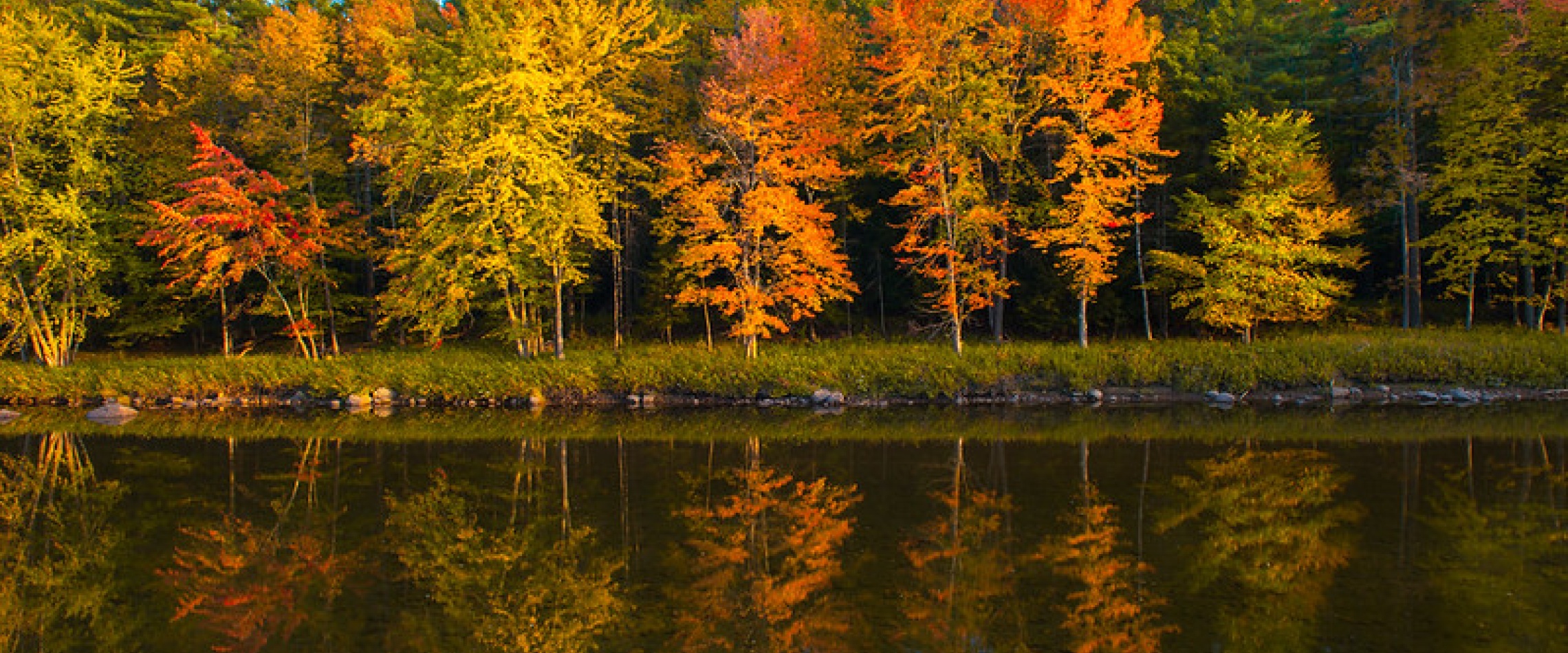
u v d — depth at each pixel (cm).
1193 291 3108
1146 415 2367
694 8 4241
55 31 3148
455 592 1021
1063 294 3416
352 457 1858
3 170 3038
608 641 863
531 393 2725
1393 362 2678
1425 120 3556
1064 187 3400
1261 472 1620
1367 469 1631
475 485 1581
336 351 3189
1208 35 3734
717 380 2711
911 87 2766
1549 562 1066
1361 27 3272
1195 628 868
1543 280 3534
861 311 3922
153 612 960
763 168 2831
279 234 2986
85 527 1317
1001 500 1423
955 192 2814
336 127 3681
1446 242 3203
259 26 4069
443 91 2808
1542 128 3067
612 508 1406
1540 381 2623
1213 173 3300
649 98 3394
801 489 1520
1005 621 895
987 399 2672
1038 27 3048
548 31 2978
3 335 3559
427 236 2895
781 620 908
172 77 3638
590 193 2897
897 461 1761
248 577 1081
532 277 2967
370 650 846
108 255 3366
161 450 1961
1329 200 3180
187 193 3378
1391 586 988
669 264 3203
